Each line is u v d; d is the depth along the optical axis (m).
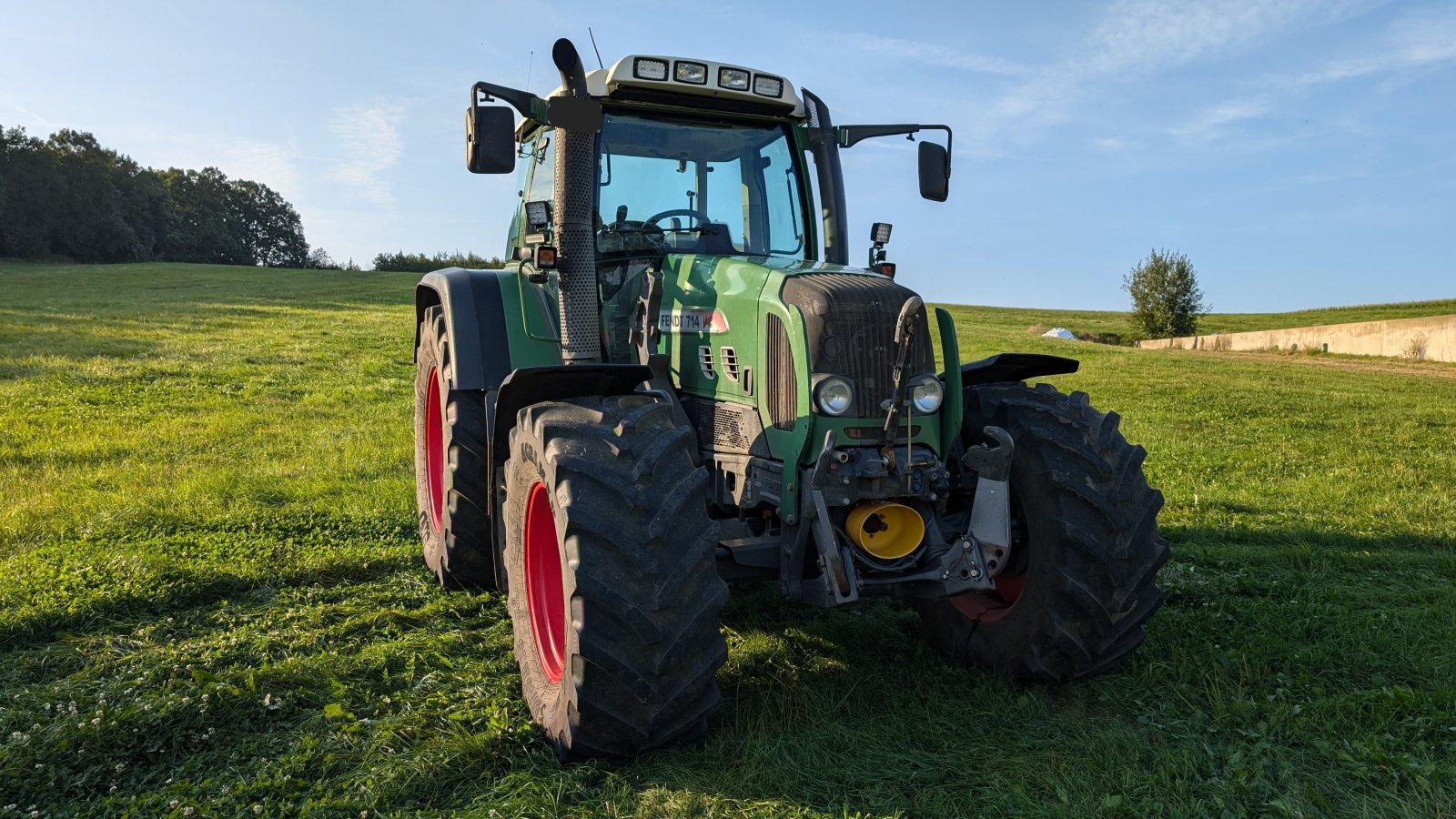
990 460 3.28
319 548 5.25
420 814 2.66
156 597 4.36
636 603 2.79
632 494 2.85
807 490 3.21
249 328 21.19
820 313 3.21
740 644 3.96
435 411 5.22
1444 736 3.06
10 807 2.72
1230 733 3.16
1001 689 3.48
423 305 5.58
